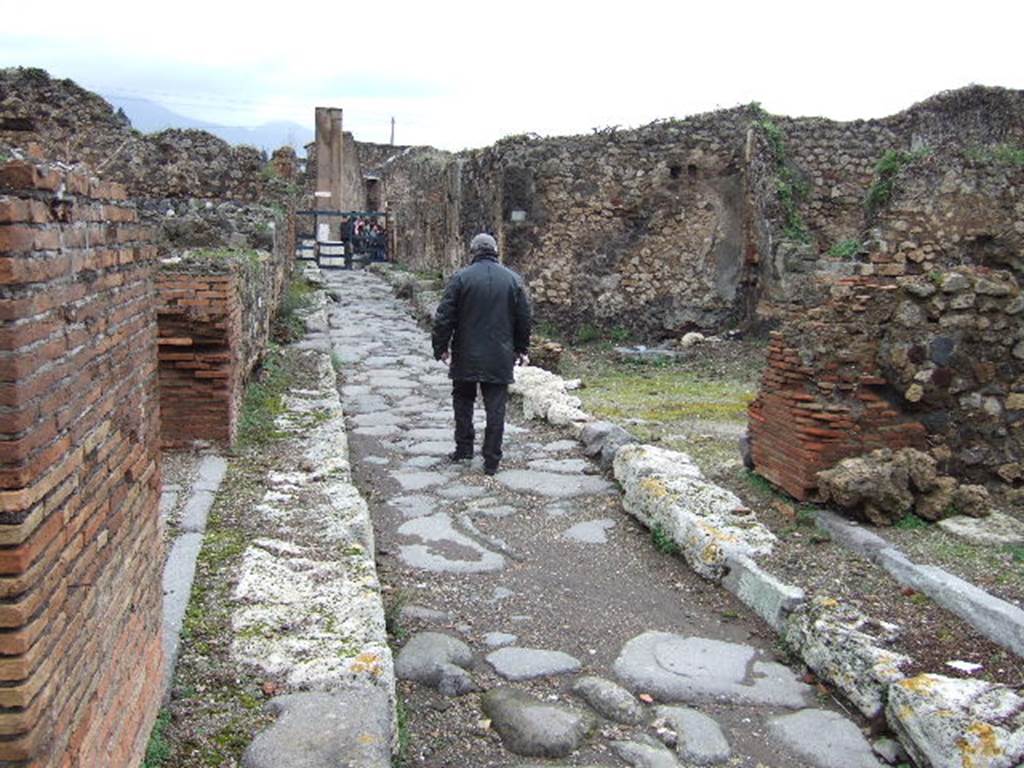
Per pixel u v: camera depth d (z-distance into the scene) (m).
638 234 13.91
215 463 5.89
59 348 1.91
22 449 1.68
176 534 4.57
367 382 10.52
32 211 1.77
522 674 3.94
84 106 11.73
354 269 29.42
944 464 5.59
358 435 8.12
